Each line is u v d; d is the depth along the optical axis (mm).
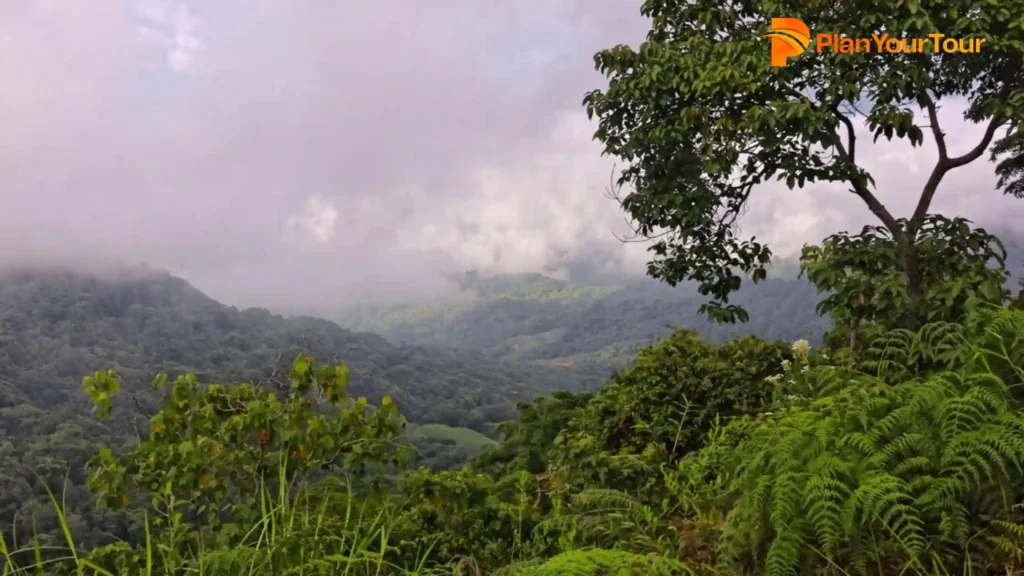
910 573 2639
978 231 5816
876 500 2641
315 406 4691
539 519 4113
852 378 4137
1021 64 5918
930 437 2857
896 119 5637
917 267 5930
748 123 5840
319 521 3191
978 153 6125
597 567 3025
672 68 6480
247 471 4281
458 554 3873
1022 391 3162
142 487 4184
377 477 4270
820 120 5730
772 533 2883
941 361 3969
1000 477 2654
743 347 7098
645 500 4305
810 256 6074
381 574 3537
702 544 3266
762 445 3260
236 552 3045
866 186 6273
